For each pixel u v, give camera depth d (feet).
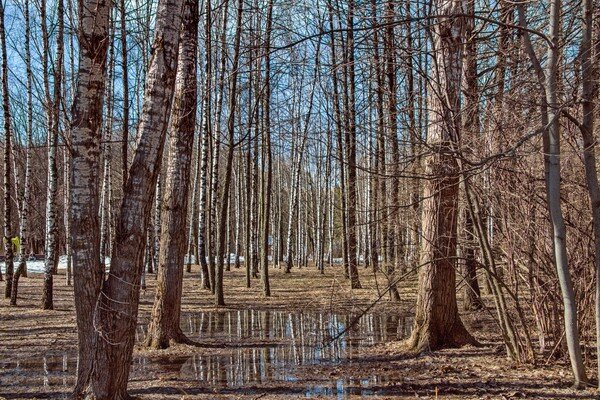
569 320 20.26
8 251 53.06
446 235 27.20
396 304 50.08
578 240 22.99
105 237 62.64
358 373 24.22
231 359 27.89
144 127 17.80
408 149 28.43
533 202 23.35
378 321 41.60
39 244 152.76
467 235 28.81
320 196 102.78
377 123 31.17
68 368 26.07
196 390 21.75
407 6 23.57
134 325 17.75
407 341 29.17
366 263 94.07
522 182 23.21
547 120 19.12
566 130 22.15
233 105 51.44
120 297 17.31
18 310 45.85
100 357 17.12
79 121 17.30
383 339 33.27
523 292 26.11
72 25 32.04
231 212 123.24
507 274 25.44
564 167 22.99
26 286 67.46
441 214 27.30
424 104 28.63
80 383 17.21
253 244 90.68
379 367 25.30
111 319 17.21
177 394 21.09
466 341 28.37
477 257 28.32
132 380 23.44
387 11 23.65
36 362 27.43
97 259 17.34
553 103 18.78
